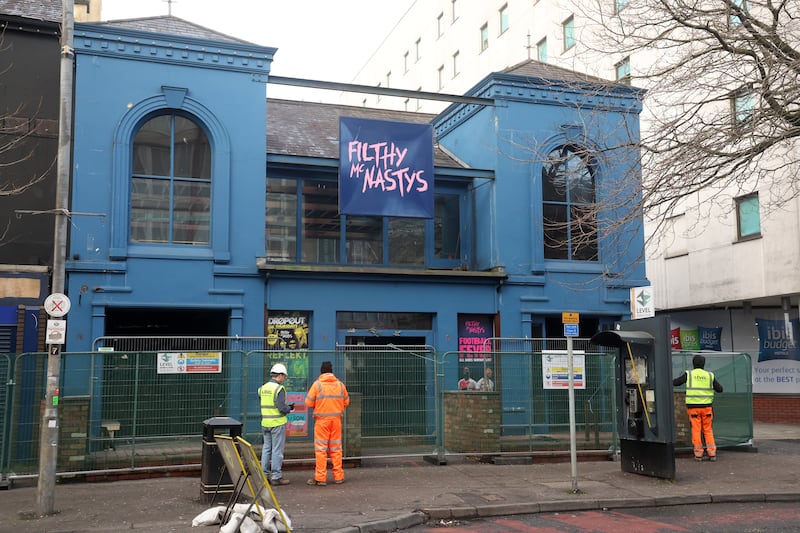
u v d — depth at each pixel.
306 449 12.95
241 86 15.74
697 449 14.12
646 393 12.16
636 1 16.28
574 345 16.88
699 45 16.41
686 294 23.70
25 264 14.33
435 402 13.61
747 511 10.01
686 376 14.29
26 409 11.59
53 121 14.88
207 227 15.39
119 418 11.94
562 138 17.75
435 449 13.52
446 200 18.27
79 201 14.40
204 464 9.97
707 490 11.06
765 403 23.03
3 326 13.80
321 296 15.88
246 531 7.95
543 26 34.03
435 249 17.98
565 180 17.95
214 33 16.23
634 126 17.95
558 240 17.73
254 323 15.29
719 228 22.36
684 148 11.92
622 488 11.22
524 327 17.09
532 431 14.00
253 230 15.48
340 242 17.05
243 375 12.67
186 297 14.86
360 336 16.25
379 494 10.66
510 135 17.48
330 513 9.35
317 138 18.34
